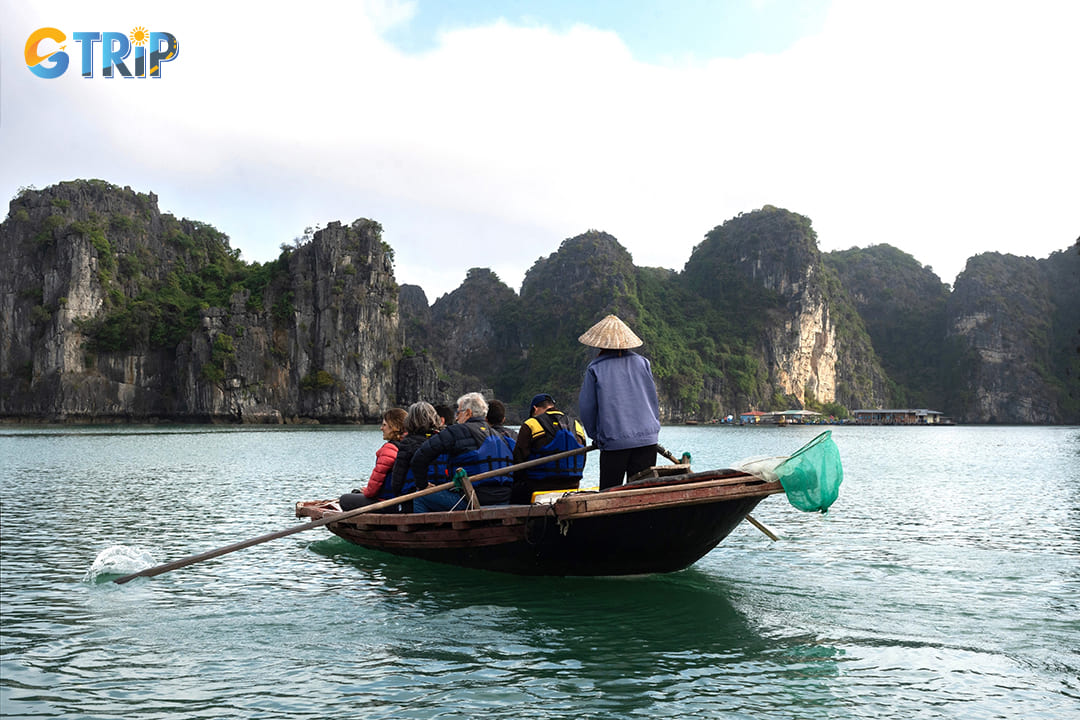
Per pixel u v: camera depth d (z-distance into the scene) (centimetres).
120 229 13600
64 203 13075
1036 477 2334
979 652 536
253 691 468
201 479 2238
